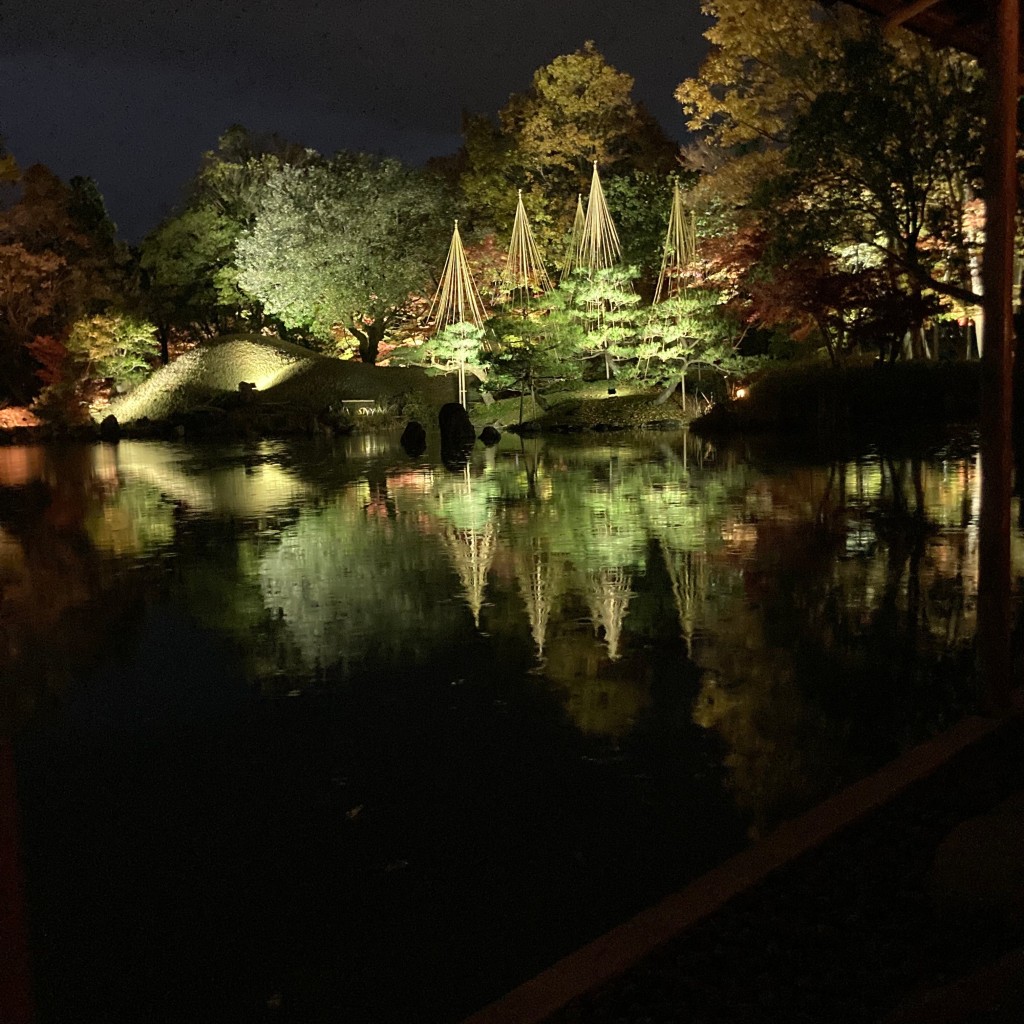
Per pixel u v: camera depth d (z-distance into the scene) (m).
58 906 3.76
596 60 35.22
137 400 36.59
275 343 38.16
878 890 3.09
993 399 4.13
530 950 3.38
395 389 33.78
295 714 5.65
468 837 4.14
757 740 4.95
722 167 25.61
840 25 19.77
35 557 10.80
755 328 27.23
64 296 33.94
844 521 10.56
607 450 19.88
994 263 4.09
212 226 39.78
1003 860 3.01
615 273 25.11
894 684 5.62
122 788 4.79
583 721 5.31
